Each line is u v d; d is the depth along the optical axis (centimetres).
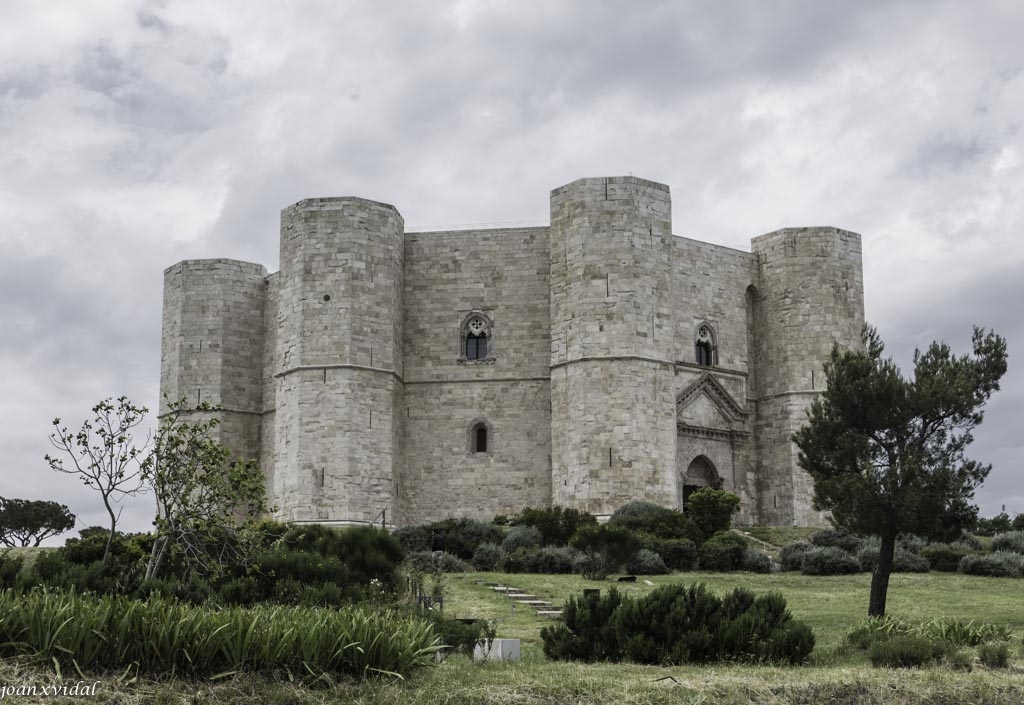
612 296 6031
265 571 3161
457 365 6544
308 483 6028
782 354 6731
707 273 6725
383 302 6288
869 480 3416
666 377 6103
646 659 2370
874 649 2441
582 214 6150
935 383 3444
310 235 6269
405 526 5831
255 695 1788
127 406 3159
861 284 6844
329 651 1916
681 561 4956
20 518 8231
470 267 6625
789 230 6812
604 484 5869
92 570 2966
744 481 6694
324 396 6091
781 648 2420
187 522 3089
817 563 4869
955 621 2908
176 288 7244
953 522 3409
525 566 4809
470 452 6462
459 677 2017
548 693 1952
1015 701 2161
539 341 6500
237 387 7088
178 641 1809
